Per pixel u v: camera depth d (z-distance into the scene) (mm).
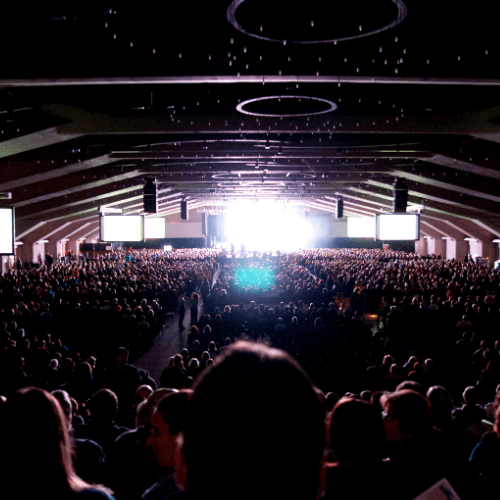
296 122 18359
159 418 2500
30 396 1324
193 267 36250
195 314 20109
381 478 1855
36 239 48031
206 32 10344
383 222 34219
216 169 32312
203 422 876
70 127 18219
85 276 29156
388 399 2639
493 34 10172
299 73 11031
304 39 9859
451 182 31016
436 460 2303
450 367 12656
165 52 10781
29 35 10477
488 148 24219
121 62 10859
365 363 11383
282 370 918
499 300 20328
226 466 855
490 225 43500
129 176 33906
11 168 25422
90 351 15062
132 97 16141
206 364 9117
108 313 16422
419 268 32469
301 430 880
